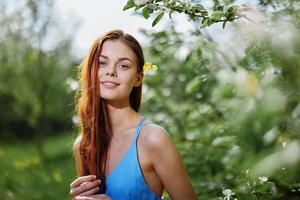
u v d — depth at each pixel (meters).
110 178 2.06
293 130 2.09
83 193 2.07
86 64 2.13
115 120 2.11
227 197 2.61
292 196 2.36
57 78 8.07
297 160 1.99
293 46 1.88
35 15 7.93
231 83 2.74
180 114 3.79
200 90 3.43
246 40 2.20
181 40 3.61
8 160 4.77
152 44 3.78
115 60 2.08
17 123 8.12
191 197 2.06
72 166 4.97
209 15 2.26
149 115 3.96
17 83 7.99
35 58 8.01
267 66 2.06
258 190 2.45
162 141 2.02
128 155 2.05
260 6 2.06
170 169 2.02
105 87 2.08
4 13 7.83
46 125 8.04
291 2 1.94
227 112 3.23
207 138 3.38
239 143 2.58
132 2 2.22
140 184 2.03
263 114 2.12
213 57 3.18
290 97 2.02
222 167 3.09
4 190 4.40
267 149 2.19
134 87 2.18
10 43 7.89
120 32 2.12
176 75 3.86
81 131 2.21
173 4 2.24
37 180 4.50
